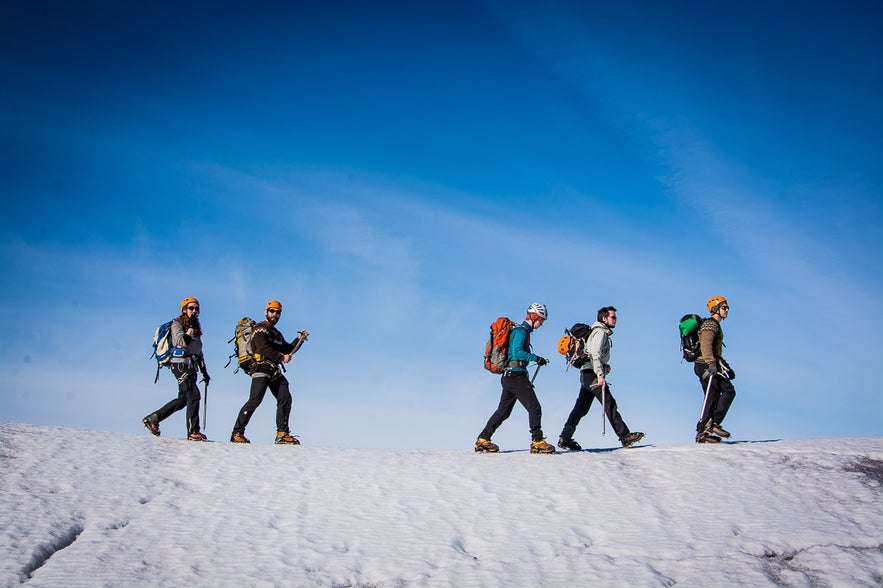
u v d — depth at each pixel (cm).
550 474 845
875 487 782
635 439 1008
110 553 610
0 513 670
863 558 597
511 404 1012
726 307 1064
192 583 561
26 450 859
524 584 569
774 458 890
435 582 574
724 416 1044
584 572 588
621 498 764
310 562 604
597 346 1012
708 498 759
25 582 555
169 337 1072
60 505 703
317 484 804
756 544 636
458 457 934
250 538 652
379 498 764
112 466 827
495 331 1018
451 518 710
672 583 570
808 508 727
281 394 1095
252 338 1092
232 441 1075
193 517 700
